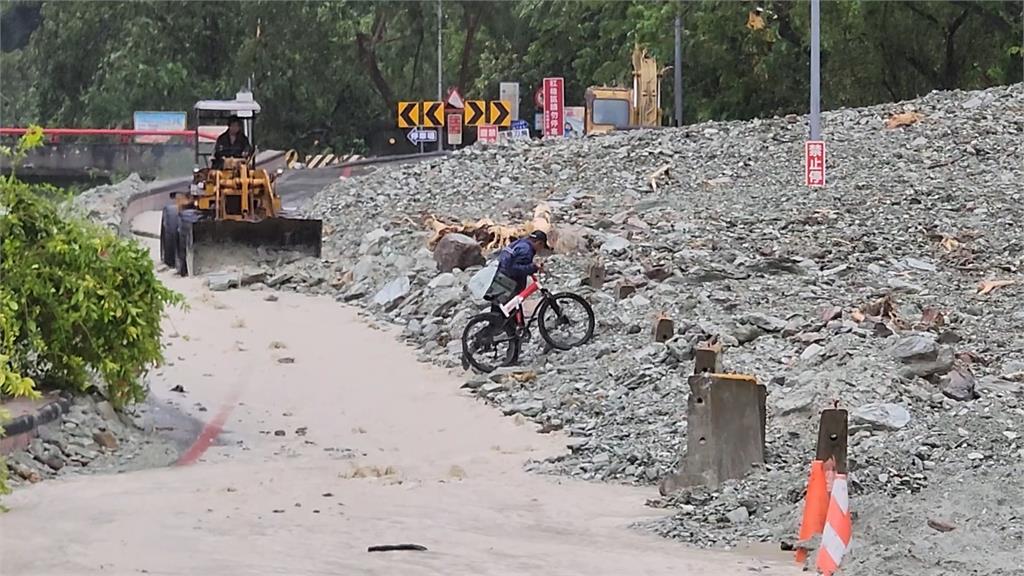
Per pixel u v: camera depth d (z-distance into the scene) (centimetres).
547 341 3788
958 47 9594
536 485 2680
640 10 10612
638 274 4378
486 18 13612
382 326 4347
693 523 2280
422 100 14025
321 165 10056
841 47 9600
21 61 13500
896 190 5553
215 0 12812
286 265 5175
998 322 3753
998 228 4925
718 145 6725
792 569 1958
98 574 1822
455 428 3247
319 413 3384
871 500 2250
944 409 2897
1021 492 2239
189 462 2897
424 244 5053
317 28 12888
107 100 12400
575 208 5594
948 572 1883
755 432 2514
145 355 3138
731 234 4888
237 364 3856
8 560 1903
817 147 5634
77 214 4172
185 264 5200
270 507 2370
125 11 12838
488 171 6731
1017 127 6431
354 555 1980
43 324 3023
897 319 3747
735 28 9869
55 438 2834
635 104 10312
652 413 3170
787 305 3972
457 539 2134
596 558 2014
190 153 9231
